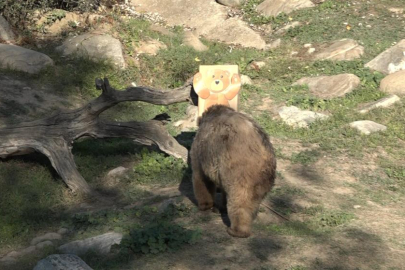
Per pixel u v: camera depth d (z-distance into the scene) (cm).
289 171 1033
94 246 753
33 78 1404
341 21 1833
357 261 700
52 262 628
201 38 1873
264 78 1587
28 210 920
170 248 729
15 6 1655
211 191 825
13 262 763
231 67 916
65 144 1016
